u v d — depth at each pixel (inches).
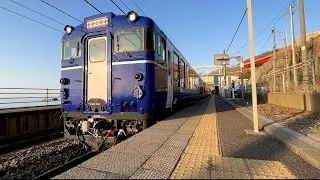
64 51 342.6
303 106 511.5
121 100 299.7
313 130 292.2
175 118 393.1
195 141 234.1
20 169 240.5
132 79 298.0
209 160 173.0
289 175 144.3
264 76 927.0
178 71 514.0
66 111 331.9
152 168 152.6
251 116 438.9
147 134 260.4
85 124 310.3
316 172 167.0
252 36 306.7
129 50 303.3
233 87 1284.4
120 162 163.6
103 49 317.7
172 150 196.9
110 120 306.0
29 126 469.7
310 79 523.8
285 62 991.0
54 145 317.1
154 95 305.3
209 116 447.2
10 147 375.2
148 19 309.3
